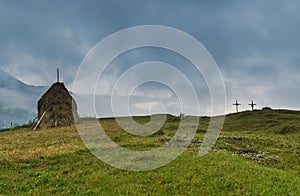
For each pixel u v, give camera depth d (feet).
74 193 52.47
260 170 64.85
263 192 50.67
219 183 54.39
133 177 59.41
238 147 98.84
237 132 145.28
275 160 83.76
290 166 80.02
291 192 52.24
